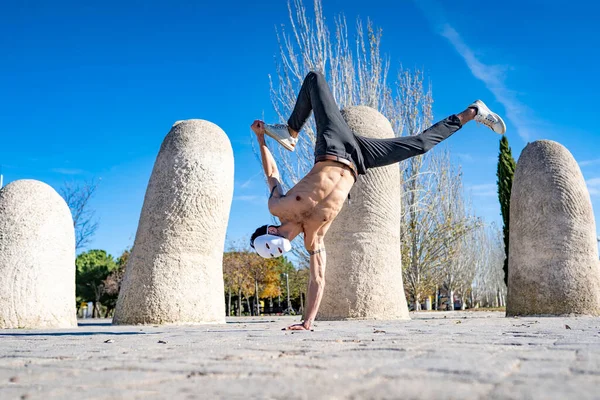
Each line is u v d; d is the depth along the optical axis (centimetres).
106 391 209
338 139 512
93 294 4678
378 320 944
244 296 4647
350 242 996
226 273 4056
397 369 246
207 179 971
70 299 1007
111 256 5219
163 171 974
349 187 522
